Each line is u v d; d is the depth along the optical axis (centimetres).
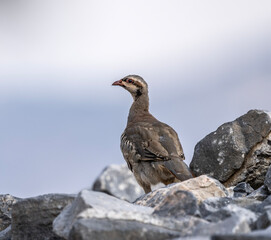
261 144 1584
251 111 1636
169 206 998
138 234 853
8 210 1421
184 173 1655
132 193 2061
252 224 926
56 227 987
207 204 1120
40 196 1133
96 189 2058
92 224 852
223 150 1611
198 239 788
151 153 1759
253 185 1596
